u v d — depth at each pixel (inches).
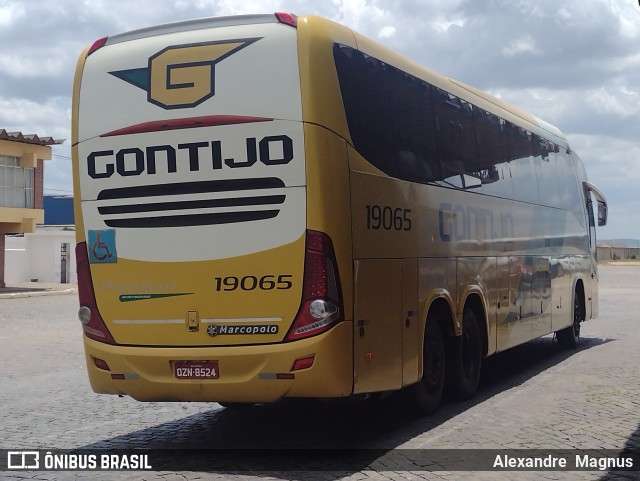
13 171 1414.9
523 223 500.1
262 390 286.7
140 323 301.3
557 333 622.2
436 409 377.1
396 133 335.0
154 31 306.3
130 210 303.1
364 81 312.8
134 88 303.9
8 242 1640.0
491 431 339.6
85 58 314.2
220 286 291.0
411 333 337.4
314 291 282.2
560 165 598.2
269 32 290.7
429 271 358.6
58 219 2655.0
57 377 504.1
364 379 298.2
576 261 625.0
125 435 340.5
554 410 383.6
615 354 593.9
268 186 286.4
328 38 293.1
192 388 293.4
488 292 434.3
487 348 430.0
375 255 310.2
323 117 285.7
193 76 295.7
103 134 307.1
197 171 293.9
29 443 327.0
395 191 328.8
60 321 893.8
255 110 288.2
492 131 455.8
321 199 282.8
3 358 593.9
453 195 390.6
